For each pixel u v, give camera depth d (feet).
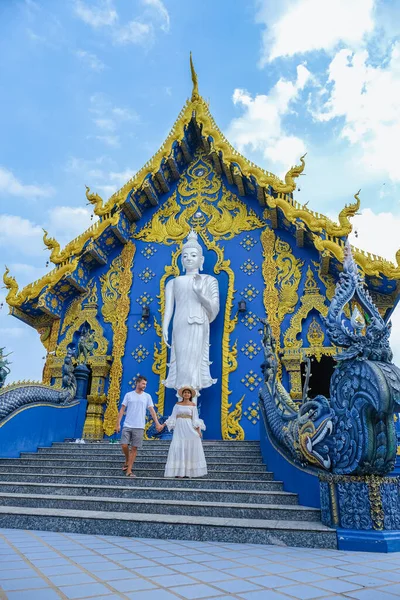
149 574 10.37
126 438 23.52
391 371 14.93
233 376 40.73
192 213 49.60
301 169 41.42
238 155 45.29
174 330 40.91
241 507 17.01
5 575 9.83
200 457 22.72
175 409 23.79
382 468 14.79
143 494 19.79
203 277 42.98
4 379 31.86
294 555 12.94
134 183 47.21
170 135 49.01
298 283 42.88
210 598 8.64
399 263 35.50
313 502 17.04
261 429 27.61
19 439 30.89
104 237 47.06
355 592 9.20
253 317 42.70
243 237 46.70
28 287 43.68
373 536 13.88
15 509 18.08
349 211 37.83
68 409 37.27
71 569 10.61
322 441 16.30
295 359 39.19
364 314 16.81
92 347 44.16
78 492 20.56
